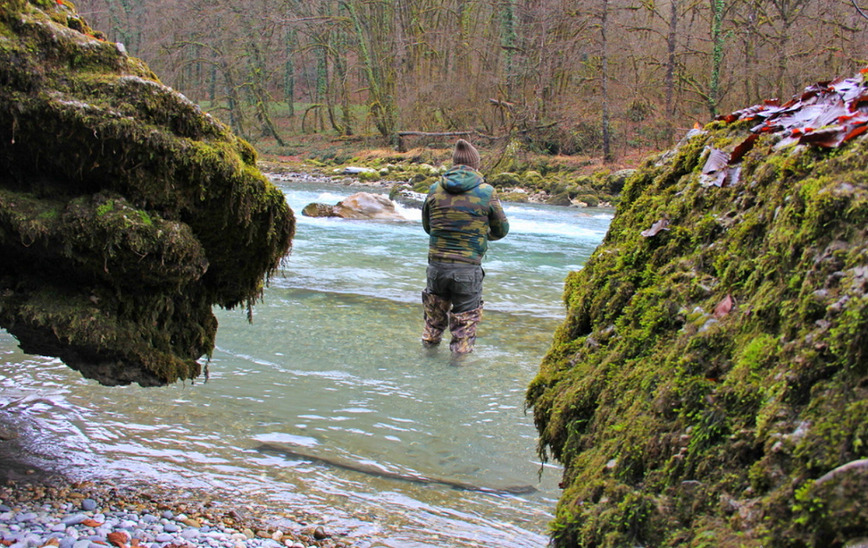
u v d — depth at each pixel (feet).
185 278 9.14
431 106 123.34
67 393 12.92
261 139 154.92
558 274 30.19
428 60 129.29
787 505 4.35
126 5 172.14
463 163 18.58
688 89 97.66
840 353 4.52
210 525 8.54
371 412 13.16
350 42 148.36
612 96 103.71
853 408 4.30
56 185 8.93
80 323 8.93
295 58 172.55
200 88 163.53
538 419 8.34
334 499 9.67
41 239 8.64
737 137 8.05
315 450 11.30
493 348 18.13
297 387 14.28
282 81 187.42
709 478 5.15
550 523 6.39
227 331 18.20
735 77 89.04
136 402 12.78
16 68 8.44
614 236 9.50
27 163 8.80
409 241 38.22
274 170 110.73
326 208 49.93
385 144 129.59
